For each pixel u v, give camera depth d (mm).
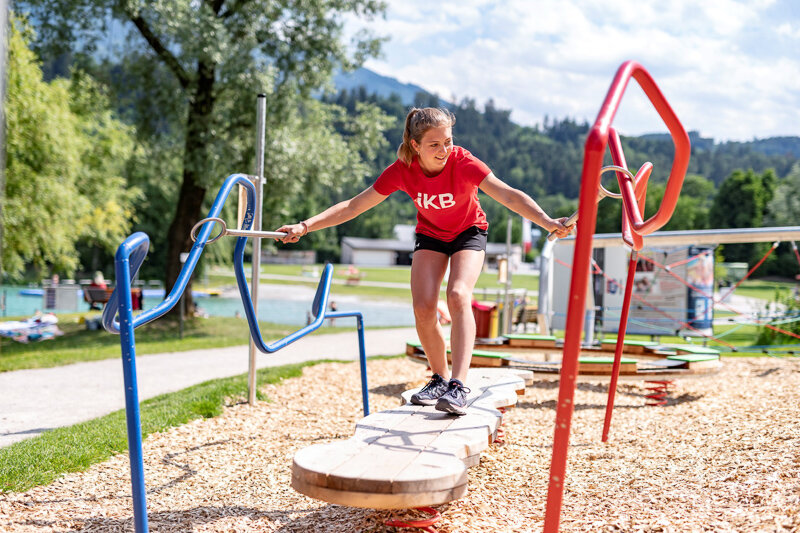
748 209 96625
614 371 4938
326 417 6328
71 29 17984
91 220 25234
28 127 18016
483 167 3326
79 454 4719
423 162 3385
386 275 72250
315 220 3605
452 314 3434
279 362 11250
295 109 18953
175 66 18359
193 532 3328
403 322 27953
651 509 3266
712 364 7316
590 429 5719
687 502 3328
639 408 6805
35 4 17562
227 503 3820
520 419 6234
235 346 13844
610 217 88250
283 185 18875
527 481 4117
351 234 138750
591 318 8836
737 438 4656
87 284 30141
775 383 7562
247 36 17844
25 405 7266
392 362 10469
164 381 9141
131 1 16703
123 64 18594
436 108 3352
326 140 19719
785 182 73312
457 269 3492
